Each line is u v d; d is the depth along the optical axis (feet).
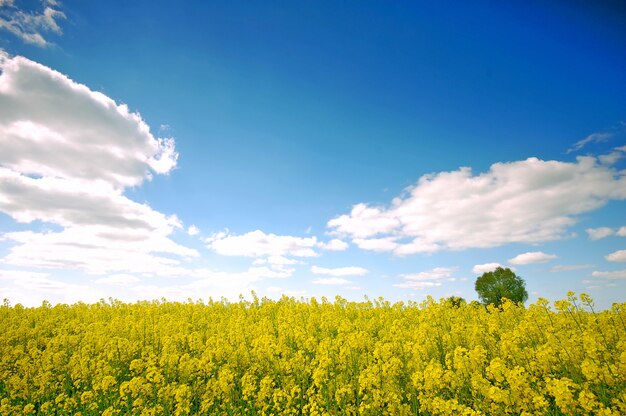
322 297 68.85
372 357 37.50
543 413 24.63
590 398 23.13
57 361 45.27
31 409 36.40
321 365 33.91
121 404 36.35
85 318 68.69
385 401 29.76
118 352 47.91
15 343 56.08
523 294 116.47
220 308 76.38
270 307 69.36
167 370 41.34
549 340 31.09
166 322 59.82
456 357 30.73
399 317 56.70
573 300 33.78
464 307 58.49
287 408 32.91
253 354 42.86
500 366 26.32
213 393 36.50
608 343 33.55
